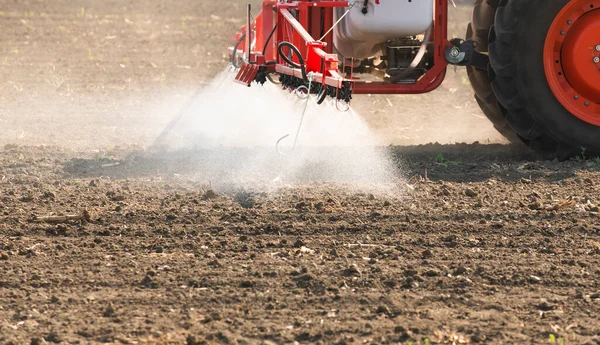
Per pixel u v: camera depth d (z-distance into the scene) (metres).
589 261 19.08
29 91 42.34
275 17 29.64
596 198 23.80
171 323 15.93
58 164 27.72
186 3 75.44
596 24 26.77
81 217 21.83
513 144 31.05
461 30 61.12
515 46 26.81
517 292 17.44
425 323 15.90
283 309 16.56
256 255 19.42
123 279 18.00
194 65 50.66
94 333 15.49
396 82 28.50
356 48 29.97
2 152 29.20
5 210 22.56
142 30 62.47
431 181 25.55
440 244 20.23
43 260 19.06
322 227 21.34
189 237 20.67
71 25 63.41
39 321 15.96
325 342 15.17
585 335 15.46
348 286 17.64
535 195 23.97
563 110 27.06
